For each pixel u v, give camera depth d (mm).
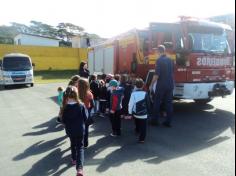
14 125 8688
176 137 6840
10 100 14312
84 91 5695
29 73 21250
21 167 5340
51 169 5203
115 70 12289
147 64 9719
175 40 8914
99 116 9500
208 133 7102
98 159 5570
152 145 6301
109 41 13156
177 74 8828
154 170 4977
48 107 11828
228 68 9492
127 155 5746
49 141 6914
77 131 4840
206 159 5402
